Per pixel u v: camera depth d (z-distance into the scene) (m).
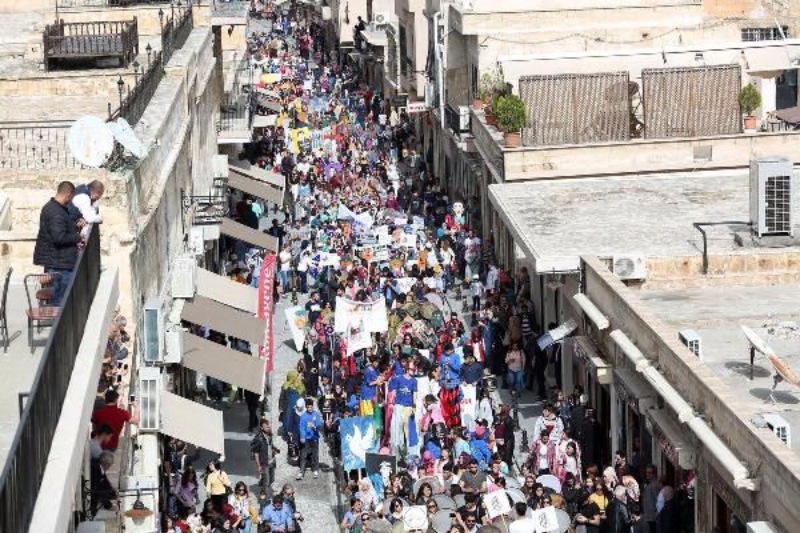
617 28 90.62
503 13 91.06
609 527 45.88
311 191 106.94
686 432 44.97
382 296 72.50
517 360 64.12
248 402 61.69
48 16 86.25
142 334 51.25
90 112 64.50
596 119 76.06
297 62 184.00
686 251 58.44
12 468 24.52
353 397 59.25
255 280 80.69
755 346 44.31
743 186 70.94
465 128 92.94
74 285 33.91
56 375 30.48
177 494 51.12
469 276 84.44
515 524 44.31
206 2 94.00
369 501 49.06
